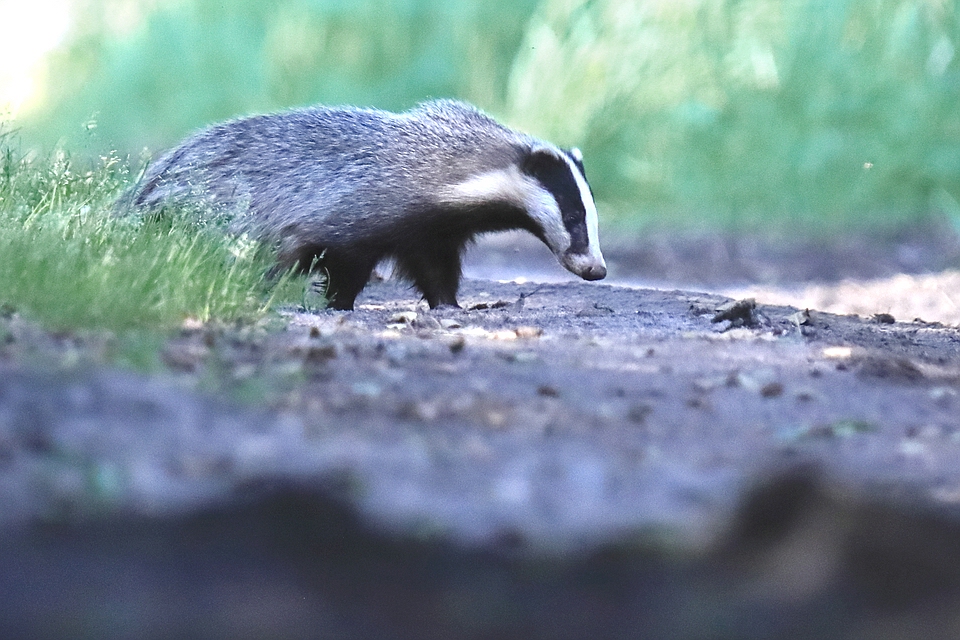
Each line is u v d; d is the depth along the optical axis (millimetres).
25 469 6621
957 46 27438
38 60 40031
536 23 31812
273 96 34594
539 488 7012
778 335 11969
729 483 7160
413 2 33719
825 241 24047
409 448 7586
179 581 5629
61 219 12062
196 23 36656
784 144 27156
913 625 5613
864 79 27469
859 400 9578
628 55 29312
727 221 26172
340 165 14117
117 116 36688
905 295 19031
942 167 26469
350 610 5527
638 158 28594
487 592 5730
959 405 9648
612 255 23031
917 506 6543
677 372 10141
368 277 14570
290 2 34844
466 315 13172
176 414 7812
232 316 11312
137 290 10578
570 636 5441
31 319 10016
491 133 14461
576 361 10328
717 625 5629
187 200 13750
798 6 28266
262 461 7051
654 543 6199
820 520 6238
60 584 5512
